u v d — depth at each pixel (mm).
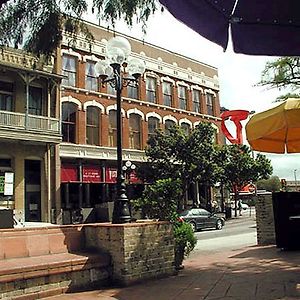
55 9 7590
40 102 25469
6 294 5617
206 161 29422
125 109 31375
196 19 3525
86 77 28906
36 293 5914
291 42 3896
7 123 22281
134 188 30297
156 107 33781
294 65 8914
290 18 3697
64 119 27469
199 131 30312
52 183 25672
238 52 3844
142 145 32156
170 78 35625
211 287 6250
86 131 28578
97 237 7320
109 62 9461
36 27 7664
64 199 26688
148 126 33031
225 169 33969
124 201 8055
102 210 14227
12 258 6523
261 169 36844
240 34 3791
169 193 8102
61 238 7266
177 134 30016
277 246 10227
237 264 8398
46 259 6453
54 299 5883
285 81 9000
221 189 37750
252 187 45438
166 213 8031
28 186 24578
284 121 6105
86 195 27922
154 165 29531
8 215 10750
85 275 6562
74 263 6414
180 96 36594
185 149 29328
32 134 23172
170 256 7520
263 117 6492
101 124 29375
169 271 7441
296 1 3533
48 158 25328
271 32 3816
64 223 25625
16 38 7715
